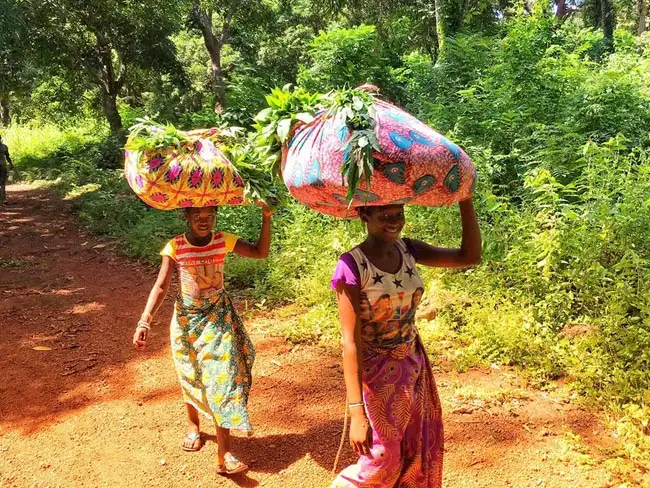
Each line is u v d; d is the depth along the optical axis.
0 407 4.29
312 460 3.53
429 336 4.91
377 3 17.22
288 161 2.55
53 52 19.36
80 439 3.84
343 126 2.26
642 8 20.84
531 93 8.64
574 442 3.54
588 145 5.85
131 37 21.52
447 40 10.96
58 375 4.77
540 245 5.31
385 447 2.45
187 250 3.37
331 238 6.87
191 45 28.64
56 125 27.89
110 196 11.64
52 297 6.70
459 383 4.31
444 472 3.36
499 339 4.68
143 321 3.36
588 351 4.50
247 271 6.82
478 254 2.65
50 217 11.80
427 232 6.54
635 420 3.73
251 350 3.55
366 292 2.40
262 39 24.42
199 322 3.38
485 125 7.99
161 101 23.12
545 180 6.66
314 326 5.30
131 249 8.68
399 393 2.48
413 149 2.22
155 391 4.46
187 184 3.15
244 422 3.25
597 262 5.05
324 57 11.49
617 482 3.21
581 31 13.69
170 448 3.71
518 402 4.04
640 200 5.41
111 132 21.69
